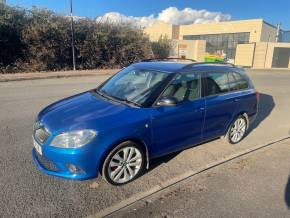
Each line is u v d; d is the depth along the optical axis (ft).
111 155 12.68
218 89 17.37
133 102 14.30
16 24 55.16
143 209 11.76
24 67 56.29
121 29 71.82
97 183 13.47
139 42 74.69
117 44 70.69
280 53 138.00
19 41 55.77
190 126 15.58
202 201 12.50
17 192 12.34
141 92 14.83
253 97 19.86
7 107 26.25
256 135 21.95
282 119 27.27
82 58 65.62
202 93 16.28
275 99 37.50
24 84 40.96
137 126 13.08
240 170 15.64
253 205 12.37
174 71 15.52
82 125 12.14
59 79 48.14
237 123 19.21
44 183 13.16
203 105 15.99
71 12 58.54
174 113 14.49
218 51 167.22
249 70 95.86
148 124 13.51
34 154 14.29
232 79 18.60
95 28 66.33
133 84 15.88
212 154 17.56
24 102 28.60
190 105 15.33
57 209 11.42
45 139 12.38
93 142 12.01
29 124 21.31
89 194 12.59
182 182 14.03
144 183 13.74
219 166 15.99
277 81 60.75
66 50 62.08
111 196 12.53
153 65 17.07
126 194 12.75
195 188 13.56
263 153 18.22
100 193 12.71
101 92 16.37
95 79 49.70
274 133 22.70
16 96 31.58
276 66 139.64
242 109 18.97
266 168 16.05
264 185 14.14
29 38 55.57
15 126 20.71
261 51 138.51
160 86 14.65
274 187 13.98
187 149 18.06
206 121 16.48
